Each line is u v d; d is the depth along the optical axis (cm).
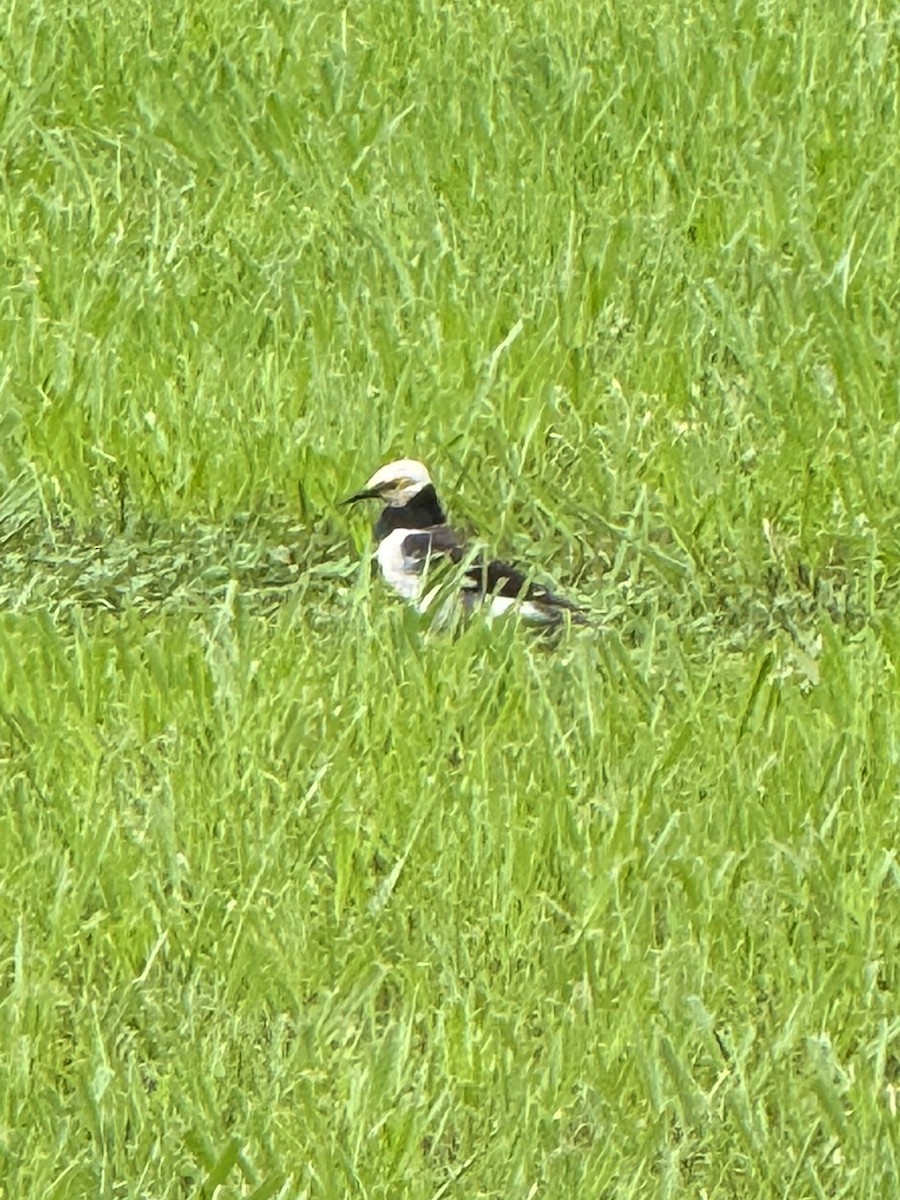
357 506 1574
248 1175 958
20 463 1603
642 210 1934
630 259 1834
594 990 1075
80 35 2170
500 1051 1035
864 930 1115
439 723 1270
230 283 1809
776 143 1994
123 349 1722
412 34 2223
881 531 1555
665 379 1712
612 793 1209
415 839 1169
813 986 1084
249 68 2103
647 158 2009
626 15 2228
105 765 1227
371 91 2103
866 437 1642
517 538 1557
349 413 1647
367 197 1933
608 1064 1030
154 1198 960
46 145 2012
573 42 2167
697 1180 987
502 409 1658
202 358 1714
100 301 1770
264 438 1602
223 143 2016
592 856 1162
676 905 1130
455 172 1955
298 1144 984
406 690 1299
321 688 1298
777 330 1770
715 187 1948
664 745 1263
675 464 1608
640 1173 972
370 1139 980
